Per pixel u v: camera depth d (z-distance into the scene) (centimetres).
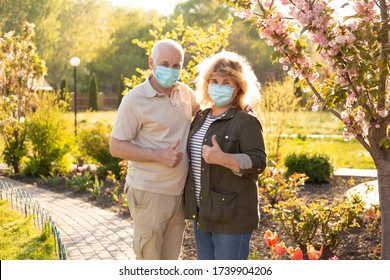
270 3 501
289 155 1197
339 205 649
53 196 1015
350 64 443
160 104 418
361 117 484
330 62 473
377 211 691
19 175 1259
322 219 645
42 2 4597
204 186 399
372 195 964
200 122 414
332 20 464
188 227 766
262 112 1574
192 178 413
